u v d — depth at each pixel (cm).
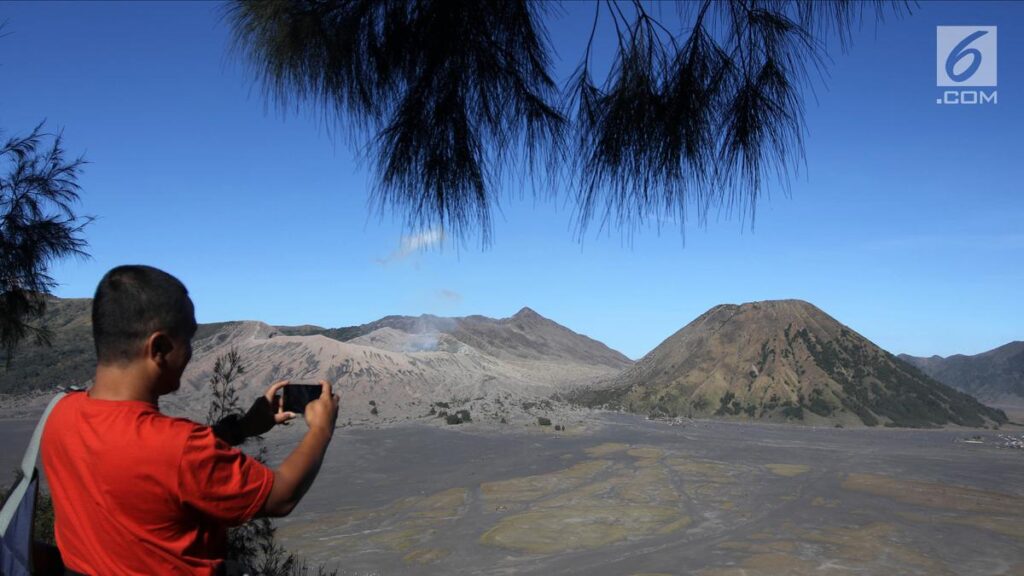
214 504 160
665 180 271
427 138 274
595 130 274
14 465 2803
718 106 268
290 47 281
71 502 162
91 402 171
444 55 271
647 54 272
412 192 279
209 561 166
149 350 175
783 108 264
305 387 188
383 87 284
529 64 275
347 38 277
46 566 177
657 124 268
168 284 181
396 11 274
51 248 863
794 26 259
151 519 157
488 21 272
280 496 165
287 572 630
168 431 161
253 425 185
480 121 279
